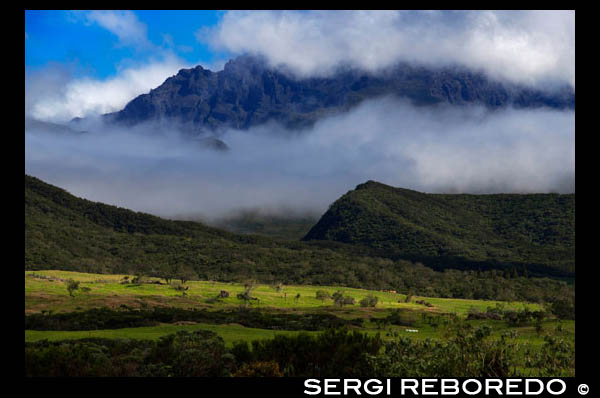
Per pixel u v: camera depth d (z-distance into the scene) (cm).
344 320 8712
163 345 3531
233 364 3184
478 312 10356
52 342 4316
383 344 3262
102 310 8775
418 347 2920
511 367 3453
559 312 9256
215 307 11200
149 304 10519
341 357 3119
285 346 3262
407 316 9375
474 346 2839
